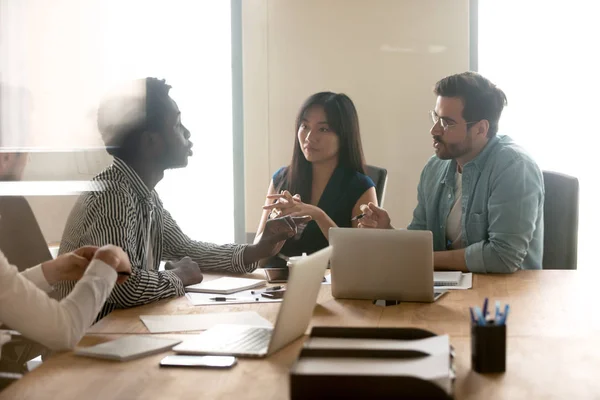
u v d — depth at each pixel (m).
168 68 4.50
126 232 2.38
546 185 3.11
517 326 1.95
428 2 4.38
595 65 4.29
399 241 2.24
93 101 4.01
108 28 4.12
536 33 4.33
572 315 2.06
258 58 4.50
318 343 1.50
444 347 1.44
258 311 2.19
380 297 2.30
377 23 4.41
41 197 3.89
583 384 1.47
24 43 3.97
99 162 3.95
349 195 3.50
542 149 4.38
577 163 4.36
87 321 1.81
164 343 1.79
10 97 3.88
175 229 2.94
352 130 3.52
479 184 2.92
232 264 2.84
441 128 2.96
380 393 1.23
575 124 4.34
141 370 1.60
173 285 2.40
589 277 2.63
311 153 3.49
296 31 4.46
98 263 1.90
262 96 4.52
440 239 3.20
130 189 2.52
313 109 3.51
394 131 4.45
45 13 4.01
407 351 1.39
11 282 1.70
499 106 2.96
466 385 1.47
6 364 2.32
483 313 1.59
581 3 4.28
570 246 3.06
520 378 1.51
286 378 1.53
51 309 1.73
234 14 4.49
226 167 4.60
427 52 4.40
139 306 2.29
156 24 4.41
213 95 4.56
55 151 3.91
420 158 4.45
